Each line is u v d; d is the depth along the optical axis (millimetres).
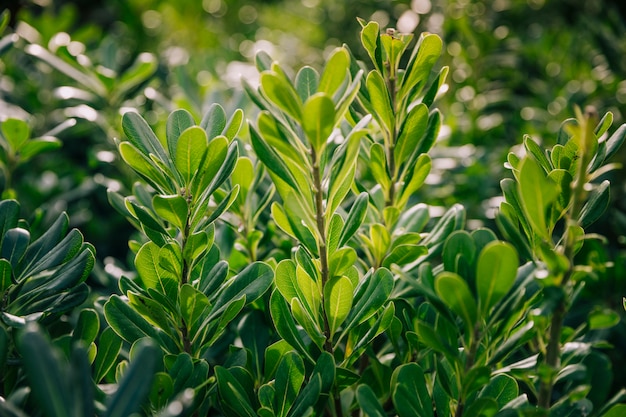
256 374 703
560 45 1645
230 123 623
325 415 698
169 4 2055
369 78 639
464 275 540
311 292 609
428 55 643
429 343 534
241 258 802
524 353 745
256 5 2279
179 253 614
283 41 1980
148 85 1164
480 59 1460
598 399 662
